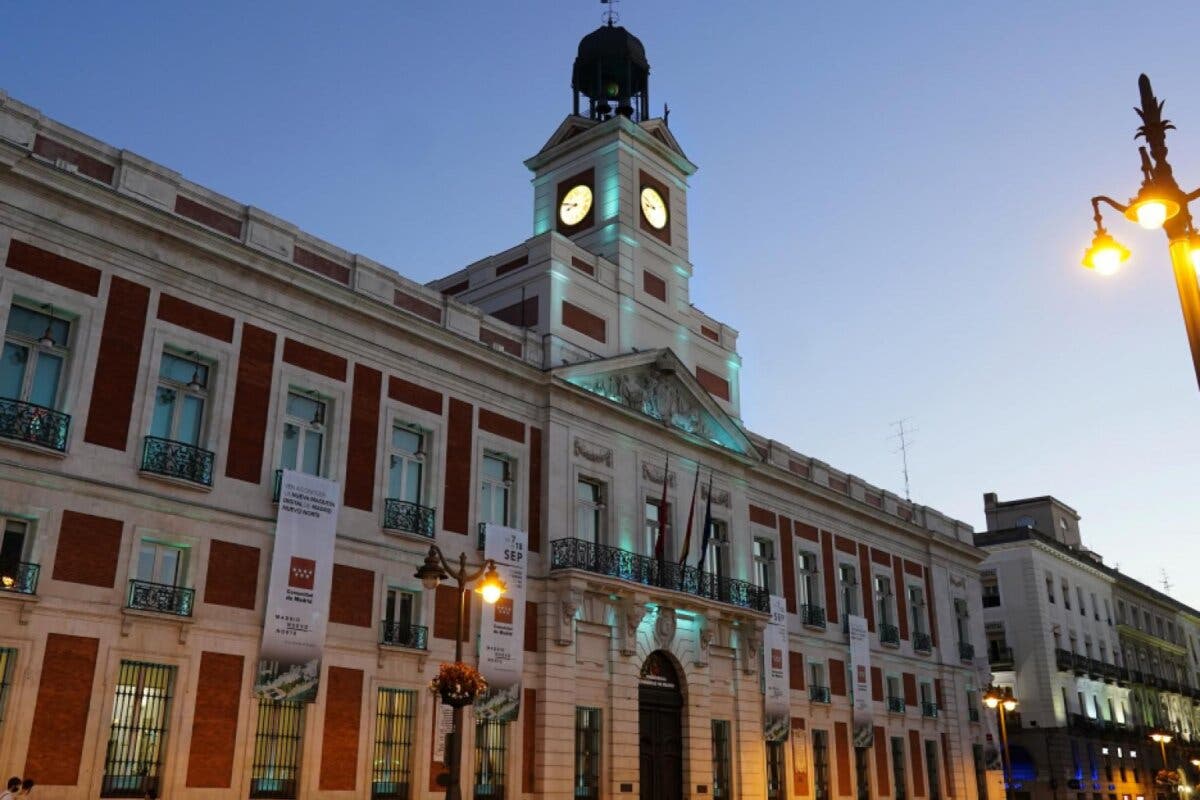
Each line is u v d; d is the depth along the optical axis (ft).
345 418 85.25
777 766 120.47
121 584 69.87
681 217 128.88
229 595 75.15
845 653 135.95
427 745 84.64
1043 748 189.98
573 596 95.76
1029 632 196.54
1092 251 37.52
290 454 82.17
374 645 83.15
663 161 128.06
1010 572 201.36
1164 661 260.21
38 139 71.41
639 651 102.99
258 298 81.51
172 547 74.02
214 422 76.89
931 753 148.56
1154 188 36.29
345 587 82.43
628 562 103.65
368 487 85.87
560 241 109.60
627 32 133.69
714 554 119.55
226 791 72.13
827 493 139.13
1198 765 222.48
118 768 68.03
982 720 160.97
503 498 97.91
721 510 120.88
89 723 66.64
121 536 70.49
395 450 89.30
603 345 111.34
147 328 74.54
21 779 63.00
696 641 110.11
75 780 65.46
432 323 92.17
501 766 90.22
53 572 66.90
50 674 65.67
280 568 77.46
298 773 76.54
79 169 73.31
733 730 112.98
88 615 67.92
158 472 72.69
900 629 148.97
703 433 120.16
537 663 94.58
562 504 100.53
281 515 78.28
